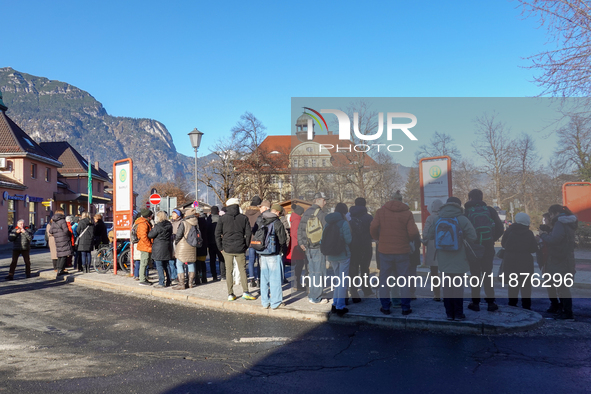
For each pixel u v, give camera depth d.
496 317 6.23
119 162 11.37
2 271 13.50
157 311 7.44
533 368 4.50
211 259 10.38
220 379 4.28
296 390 4.00
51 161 39.72
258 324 6.49
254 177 40.16
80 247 12.00
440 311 6.66
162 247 9.23
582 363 4.63
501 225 6.85
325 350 5.20
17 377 4.34
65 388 4.05
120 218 11.38
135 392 3.96
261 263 7.25
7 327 6.39
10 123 38.72
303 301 7.66
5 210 32.09
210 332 6.05
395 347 5.28
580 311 7.00
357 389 4.01
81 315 7.16
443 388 4.00
